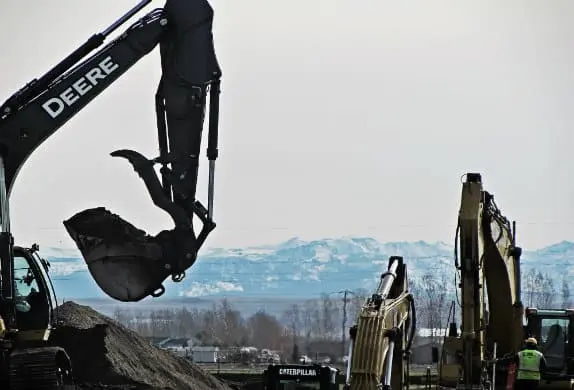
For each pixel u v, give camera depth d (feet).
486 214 136.67
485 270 144.05
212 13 152.15
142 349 205.26
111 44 151.23
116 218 150.82
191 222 151.33
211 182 151.84
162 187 151.64
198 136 151.84
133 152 151.12
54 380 137.80
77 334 188.85
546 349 146.61
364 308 122.01
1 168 142.51
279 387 143.54
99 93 150.82
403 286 135.33
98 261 150.51
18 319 141.08
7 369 137.08
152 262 150.51
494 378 136.05
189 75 151.33
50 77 149.38
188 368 214.07
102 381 182.39
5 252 136.98
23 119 148.56
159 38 152.05
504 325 146.30
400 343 132.05
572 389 143.95
